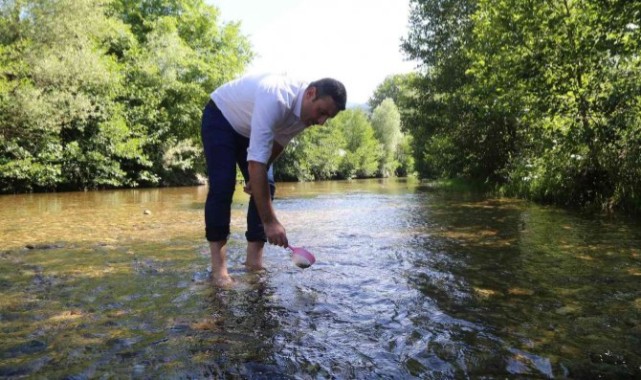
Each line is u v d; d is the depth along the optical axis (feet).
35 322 6.40
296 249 8.45
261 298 7.48
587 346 5.46
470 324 6.23
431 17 56.85
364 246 12.44
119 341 5.68
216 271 8.77
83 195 41.63
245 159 9.75
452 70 51.78
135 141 56.80
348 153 139.33
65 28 46.32
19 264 10.30
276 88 8.31
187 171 69.46
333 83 8.36
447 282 8.47
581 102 21.99
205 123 9.29
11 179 45.21
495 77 25.99
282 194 41.22
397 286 8.22
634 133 19.98
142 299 7.45
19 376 4.77
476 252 11.34
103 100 54.24
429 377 4.76
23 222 19.03
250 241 9.84
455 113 48.47
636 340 5.61
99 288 8.16
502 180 42.83
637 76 20.18
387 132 177.27
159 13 76.74
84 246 12.71
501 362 5.07
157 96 64.64
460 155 50.96
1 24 44.47
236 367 4.97
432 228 16.01
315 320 6.44
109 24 57.88
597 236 13.30
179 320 6.44
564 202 24.25
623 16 18.98
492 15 26.58
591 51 20.75
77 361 5.12
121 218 20.35
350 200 31.91
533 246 11.94
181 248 12.28
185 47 69.77
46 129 45.34
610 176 21.34
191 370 4.90
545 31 23.02
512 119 37.09
